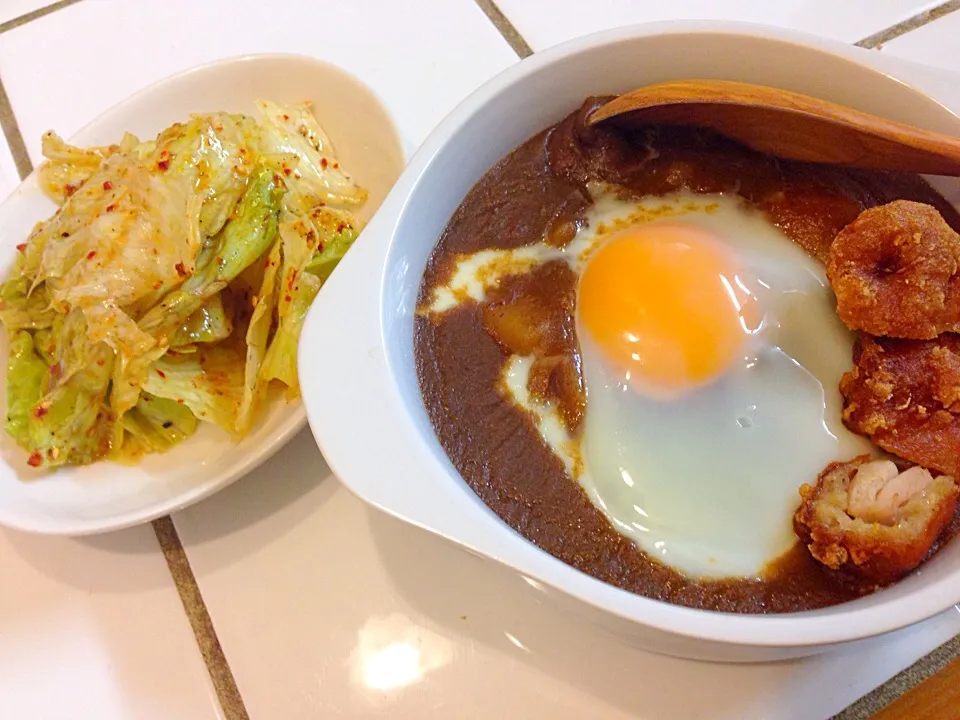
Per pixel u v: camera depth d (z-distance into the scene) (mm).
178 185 241
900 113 199
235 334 254
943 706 182
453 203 211
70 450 229
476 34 294
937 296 177
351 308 177
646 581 182
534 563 152
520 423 197
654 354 208
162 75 302
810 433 195
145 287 233
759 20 286
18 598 217
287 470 225
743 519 190
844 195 207
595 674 195
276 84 277
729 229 215
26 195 257
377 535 215
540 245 216
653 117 208
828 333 200
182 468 229
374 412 168
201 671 205
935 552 167
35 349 245
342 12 305
